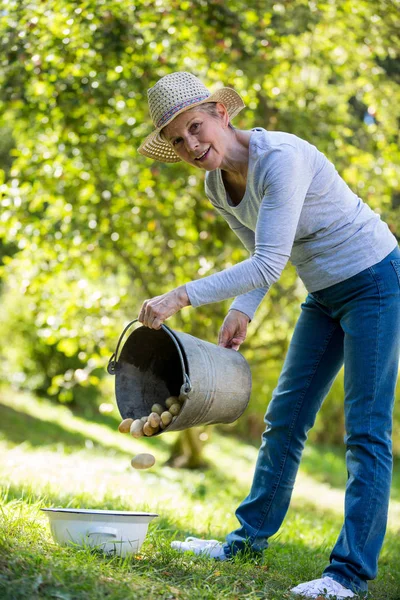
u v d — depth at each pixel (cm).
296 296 848
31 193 786
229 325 321
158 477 808
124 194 772
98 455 916
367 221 291
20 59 652
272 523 314
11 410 1266
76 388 1493
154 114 277
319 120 785
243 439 1569
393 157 800
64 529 273
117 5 643
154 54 673
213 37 665
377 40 729
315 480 1176
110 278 926
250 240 324
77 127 725
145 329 288
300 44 755
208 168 282
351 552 271
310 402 312
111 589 227
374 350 282
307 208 284
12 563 227
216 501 642
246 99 726
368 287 285
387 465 278
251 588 260
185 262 797
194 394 263
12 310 1473
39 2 646
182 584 254
